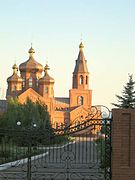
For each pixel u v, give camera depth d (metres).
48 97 136.38
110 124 16.28
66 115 136.62
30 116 65.00
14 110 66.00
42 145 20.70
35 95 133.50
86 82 144.62
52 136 17.00
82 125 18.00
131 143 15.81
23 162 21.22
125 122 15.94
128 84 50.50
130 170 15.73
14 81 139.12
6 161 22.38
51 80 137.38
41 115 80.25
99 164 21.47
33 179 18.75
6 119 59.94
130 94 50.06
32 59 141.88
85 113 136.50
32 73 140.88
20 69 141.25
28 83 140.25
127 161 15.81
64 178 19.69
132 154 15.78
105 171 16.44
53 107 136.62
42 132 17.00
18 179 19.16
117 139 15.87
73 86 145.00
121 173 15.72
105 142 16.56
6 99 132.75
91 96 142.25
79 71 144.50
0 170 20.41
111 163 15.96
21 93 134.00
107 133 16.52
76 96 142.12
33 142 19.39
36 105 80.75
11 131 17.02
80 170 21.75
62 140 22.50
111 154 16.03
